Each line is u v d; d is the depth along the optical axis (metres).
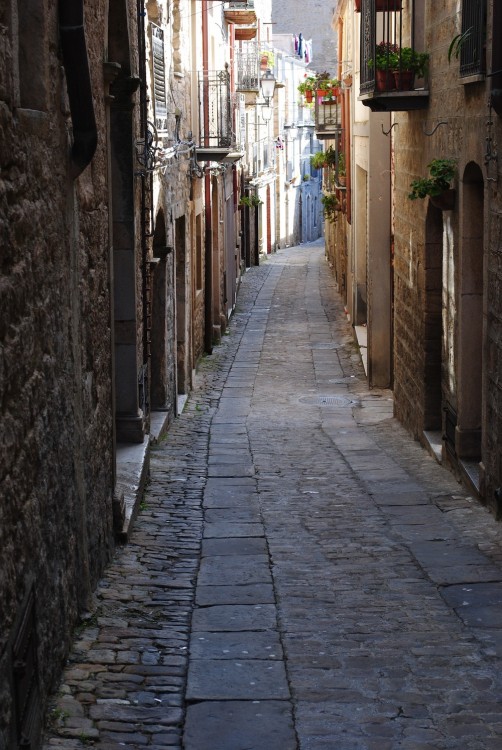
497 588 8.60
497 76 10.30
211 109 25.44
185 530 10.99
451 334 13.77
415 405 16.56
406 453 15.62
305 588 8.71
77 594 7.58
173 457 15.52
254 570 9.30
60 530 6.75
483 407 11.73
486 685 6.49
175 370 19.03
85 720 5.97
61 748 5.60
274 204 62.84
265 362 25.86
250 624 7.74
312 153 76.56
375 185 22.14
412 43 15.56
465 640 7.33
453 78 13.03
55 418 6.64
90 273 8.66
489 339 11.38
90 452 8.40
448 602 8.25
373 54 15.16
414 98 15.13
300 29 77.62
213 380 23.69
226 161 28.83
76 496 7.54
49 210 6.58
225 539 10.55
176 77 19.20
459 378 13.05
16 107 5.48
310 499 12.58
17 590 5.19
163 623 7.77
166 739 5.77
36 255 6.06
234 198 37.28
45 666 6.05
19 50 6.45
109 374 9.76
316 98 36.91
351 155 29.12
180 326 20.59
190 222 22.06
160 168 16.28
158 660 6.97
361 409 20.45
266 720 5.98
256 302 37.56
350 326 30.45
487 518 11.17
